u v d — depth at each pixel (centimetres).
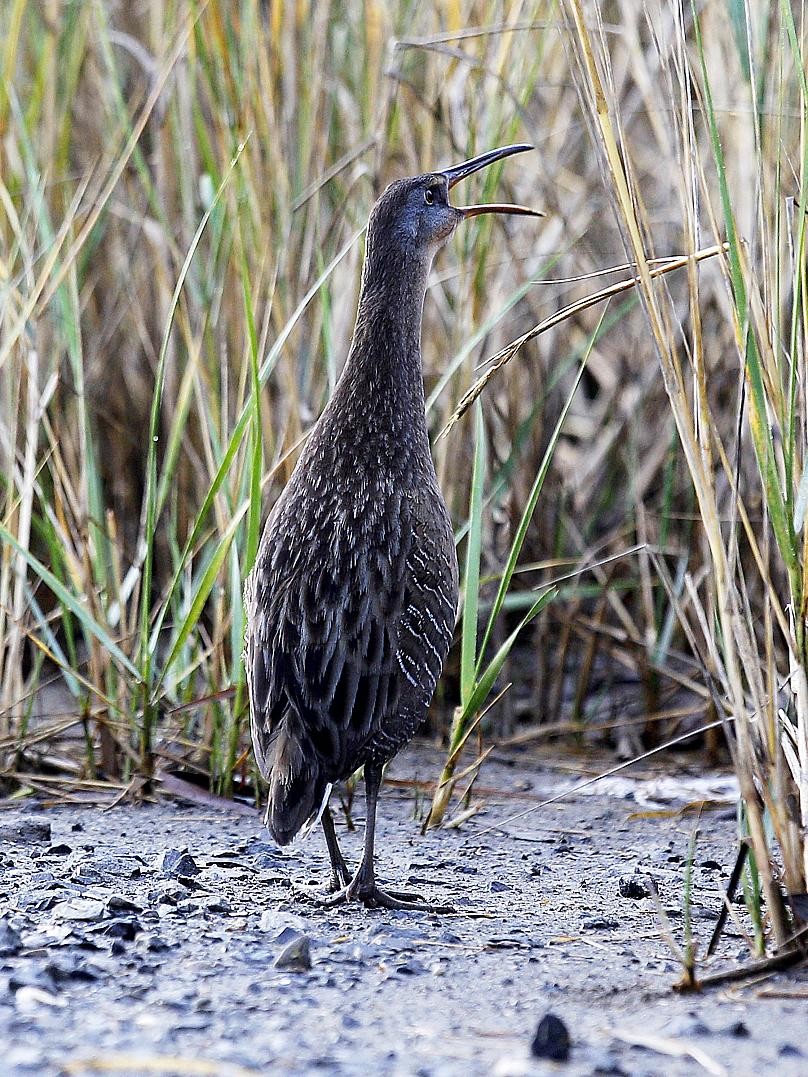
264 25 1122
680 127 684
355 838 867
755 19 890
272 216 1066
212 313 1066
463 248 1091
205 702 957
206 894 720
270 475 912
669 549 1185
